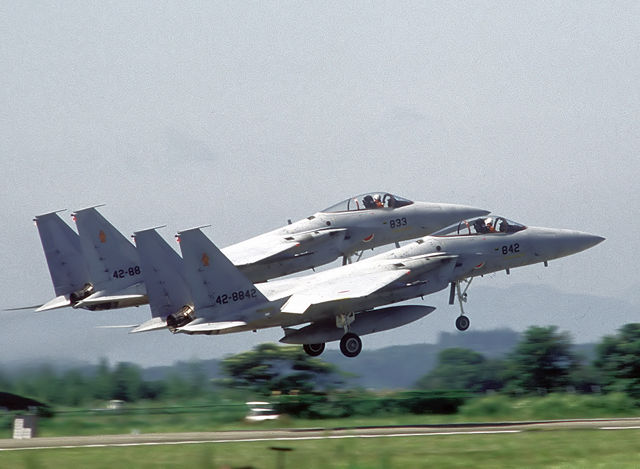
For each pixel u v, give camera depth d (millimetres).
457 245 127500
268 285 118875
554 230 132750
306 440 83250
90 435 92875
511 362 133875
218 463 69375
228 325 111375
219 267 112875
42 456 74562
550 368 128875
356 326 119000
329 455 71750
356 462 68562
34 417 92688
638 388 116375
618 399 110375
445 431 88625
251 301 114250
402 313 120438
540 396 116875
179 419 102188
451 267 124688
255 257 134375
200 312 113000
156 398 119688
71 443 84625
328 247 140375
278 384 123938
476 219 130500
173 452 75688
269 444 79562
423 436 84625
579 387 126312
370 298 118375
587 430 87125
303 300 112000
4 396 105312
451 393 110875
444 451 73625
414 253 125000
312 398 105875
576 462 68312
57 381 121250
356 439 83000
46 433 94500
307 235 138625
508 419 103375
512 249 129250
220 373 125625
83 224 141375
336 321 118062
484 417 104250
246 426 98750
